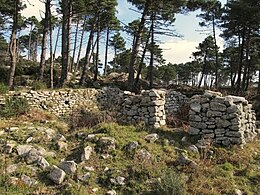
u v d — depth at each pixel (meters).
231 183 8.50
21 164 8.61
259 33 30.56
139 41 22.25
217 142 10.61
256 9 26.34
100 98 19.58
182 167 8.95
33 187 7.78
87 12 29.36
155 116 12.06
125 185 8.09
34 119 13.25
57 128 11.84
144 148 9.63
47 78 27.12
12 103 14.06
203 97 11.23
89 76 32.72
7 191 7.46
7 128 10.84
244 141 10.73
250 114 12.37
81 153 9.20
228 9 29.94
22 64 31.77
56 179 7.98
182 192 7.64
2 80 25.98
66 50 22.27
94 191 7.80
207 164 9.32
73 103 17.94
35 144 9.73
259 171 9.30
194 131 11.08
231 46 37.84
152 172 8.48
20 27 45.06
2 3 27.03
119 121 12.34
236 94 27.77
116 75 33.91
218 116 10.79
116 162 8.95
